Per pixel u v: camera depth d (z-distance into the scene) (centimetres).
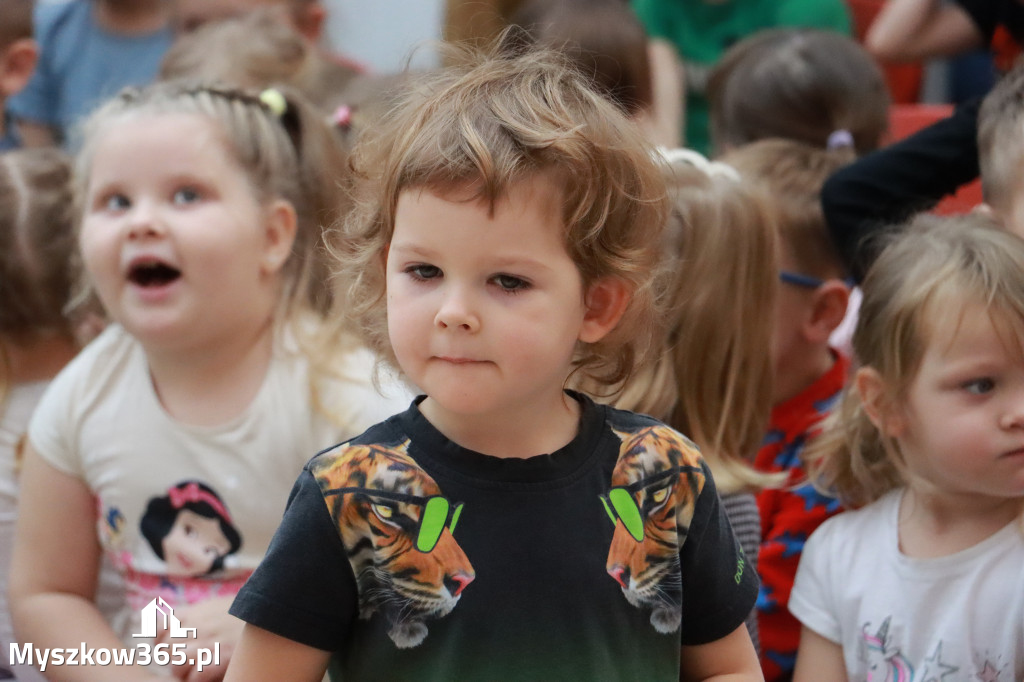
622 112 341
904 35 816
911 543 405
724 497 421
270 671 289
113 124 435
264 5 867
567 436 306
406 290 280
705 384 437
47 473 443
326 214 472
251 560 425
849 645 410
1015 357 371
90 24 899
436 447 295
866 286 422
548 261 277
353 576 291
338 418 427
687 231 437
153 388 441
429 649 285
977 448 372
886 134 686
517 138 278
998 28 728
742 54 718
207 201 427
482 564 288
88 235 424
